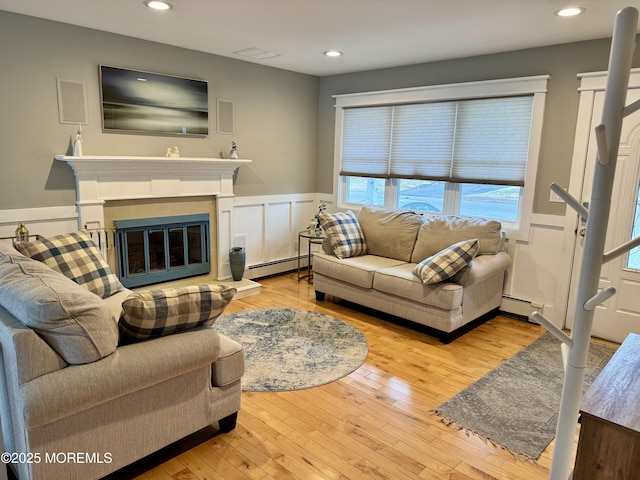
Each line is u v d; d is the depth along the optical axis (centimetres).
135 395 181
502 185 395
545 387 278
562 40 343
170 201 409
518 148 384
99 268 293
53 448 162
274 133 494
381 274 371
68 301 160
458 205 439
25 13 308
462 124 416
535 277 387
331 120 528
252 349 324
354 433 229
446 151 430
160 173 392
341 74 509
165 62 390
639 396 154
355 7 279
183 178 412
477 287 359
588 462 145
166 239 412
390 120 471
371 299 383
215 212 447
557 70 356
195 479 194
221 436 224
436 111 433
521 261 393
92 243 306
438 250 389
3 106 310
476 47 371
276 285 487
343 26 320
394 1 268
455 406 254
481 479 197
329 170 541
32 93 322
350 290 400
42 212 335
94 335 165
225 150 450
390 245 423
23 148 323
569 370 129
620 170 336
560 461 137
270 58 435
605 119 115
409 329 368
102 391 165
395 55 407
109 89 359
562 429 134
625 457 138
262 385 274
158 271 411
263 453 212
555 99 360
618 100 113
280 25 322
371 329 367
